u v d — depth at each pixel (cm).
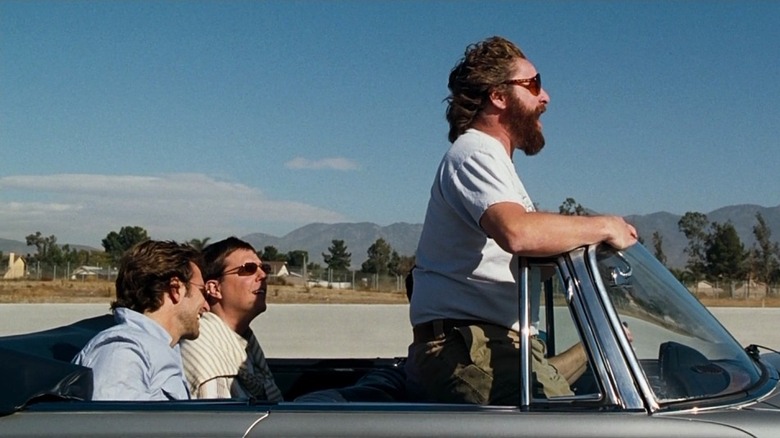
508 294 319
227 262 412
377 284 4331
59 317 2081
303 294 3656
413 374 343
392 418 265
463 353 319
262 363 422
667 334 297
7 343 365
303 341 1527
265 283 421
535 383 288
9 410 272
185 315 371
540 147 346
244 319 415
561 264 289
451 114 344
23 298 3000
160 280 364
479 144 321
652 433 261
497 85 333
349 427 264
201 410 272
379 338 1595
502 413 267
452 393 318
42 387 278
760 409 273
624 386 271
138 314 360
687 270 5441
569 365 300
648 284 308
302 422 266
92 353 339
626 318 291
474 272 321
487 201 303
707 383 286
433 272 333
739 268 5591
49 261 5066
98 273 4553
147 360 344
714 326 323
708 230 5819
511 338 319
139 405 276
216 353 388
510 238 289
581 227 289
